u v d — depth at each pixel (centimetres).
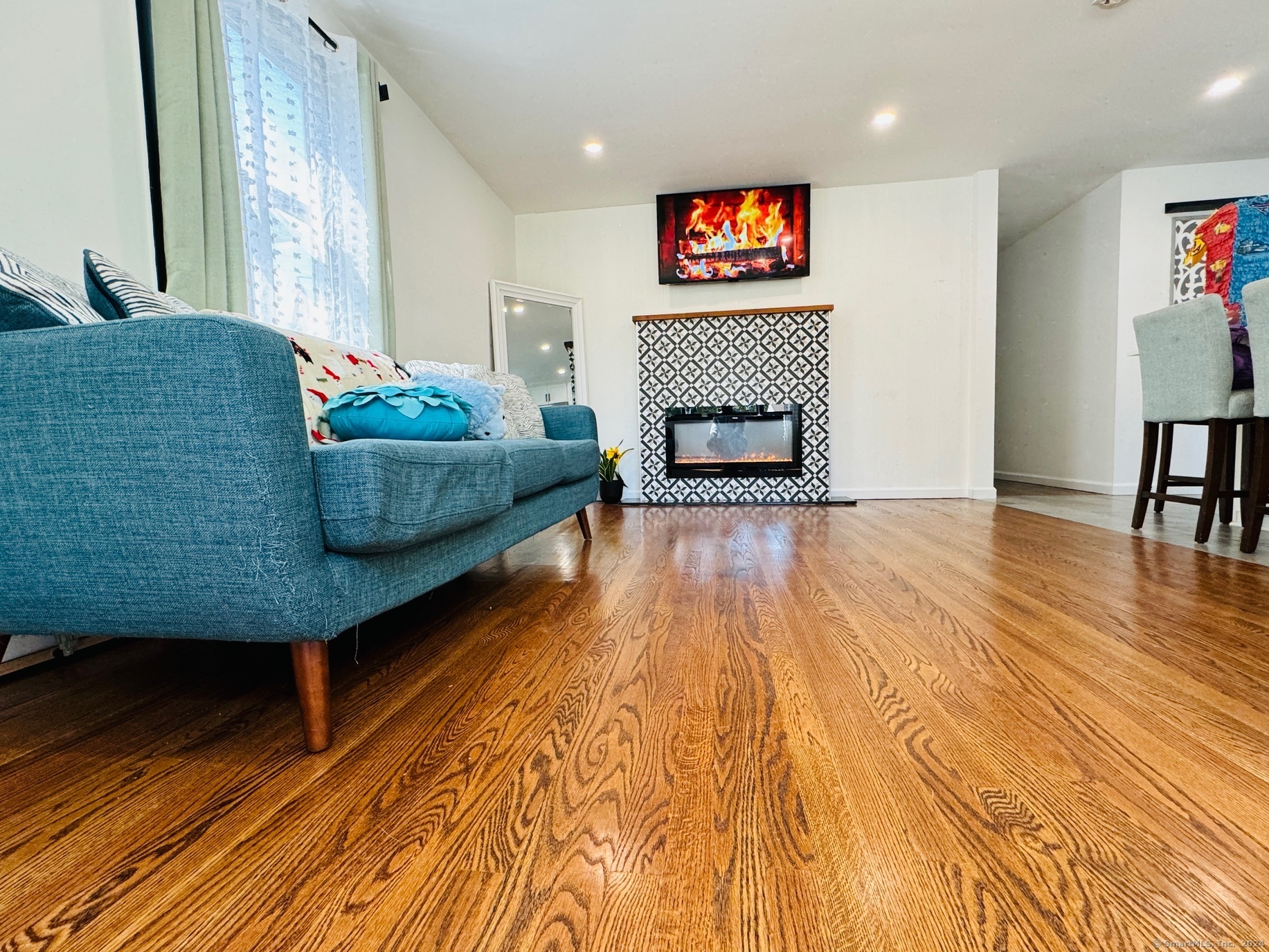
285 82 189
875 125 318
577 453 232
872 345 408
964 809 66
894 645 119
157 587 77
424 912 53
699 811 67
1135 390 390
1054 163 369
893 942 49
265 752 83
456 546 128
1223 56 260
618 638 129
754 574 188
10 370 76
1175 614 135
